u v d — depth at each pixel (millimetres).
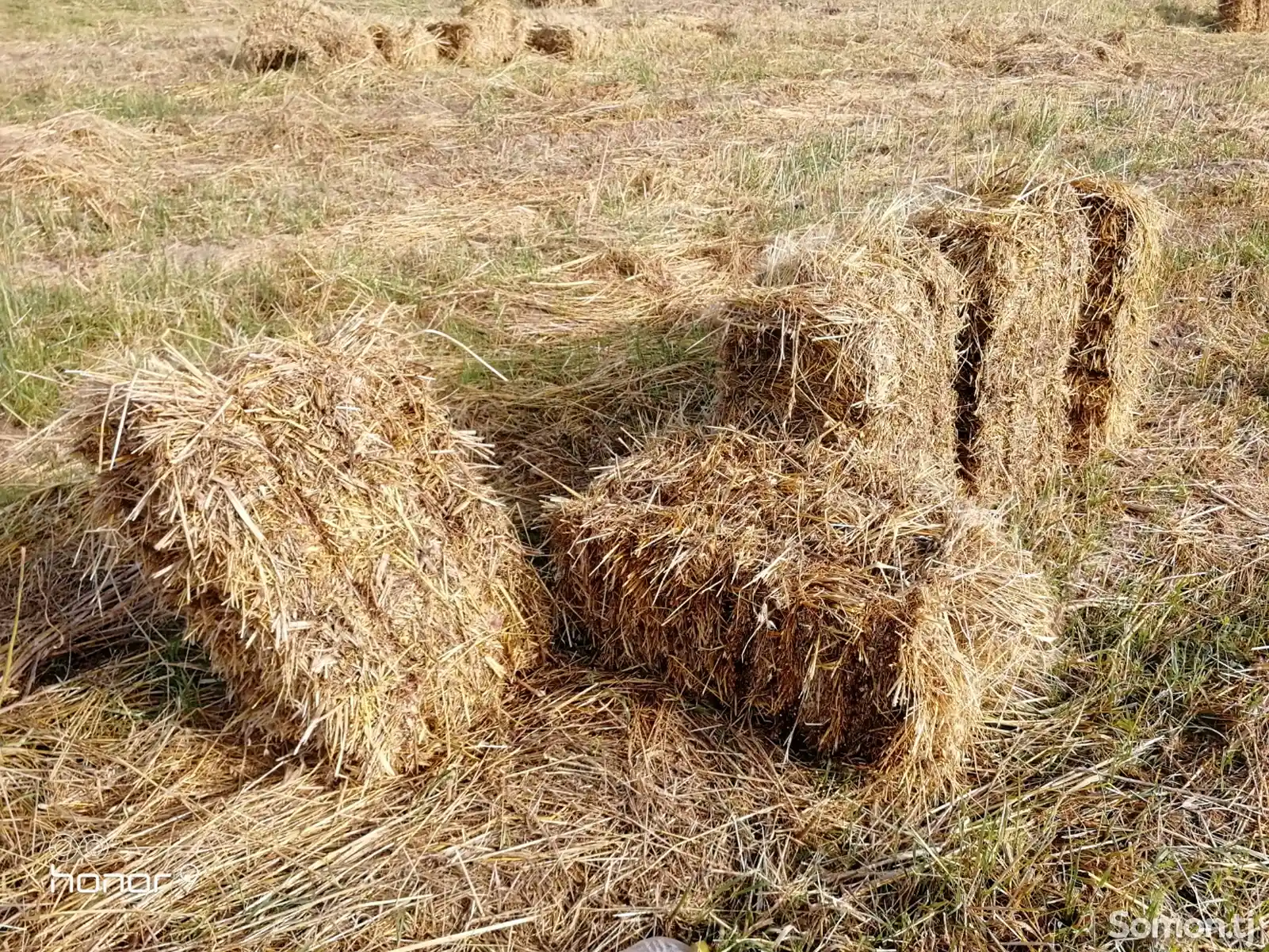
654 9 15586
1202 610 3752
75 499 4176
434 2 16422
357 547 3057
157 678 3422
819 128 9250
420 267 6211
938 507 3398
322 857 2861
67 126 7836
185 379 2891
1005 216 4059
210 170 8000
